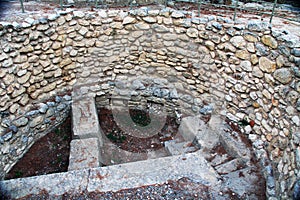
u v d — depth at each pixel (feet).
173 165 8.94
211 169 8.86
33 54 10.67
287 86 8.61
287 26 10.15
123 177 8.49
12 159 10.26
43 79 11.35
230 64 10.82
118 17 11.98
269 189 8.29
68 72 12.17
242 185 8.59
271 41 9.16
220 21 10.90
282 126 8.80
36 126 11.21
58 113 11.99
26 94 10.80
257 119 10.16
